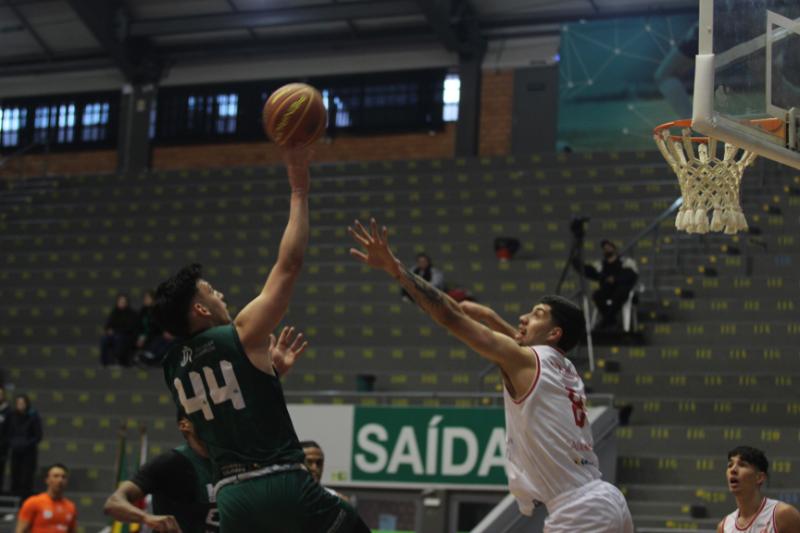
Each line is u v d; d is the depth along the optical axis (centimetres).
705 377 1789
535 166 2708
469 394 1606
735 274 2105
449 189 2697
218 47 3166
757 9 771
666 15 2772
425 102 3027
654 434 1667
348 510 546
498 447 1527
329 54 3123
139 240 2734
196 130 3212
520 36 2950
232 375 535
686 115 2714
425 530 1527
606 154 2661
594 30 2816
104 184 3067
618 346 1930
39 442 1897
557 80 2905
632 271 1939
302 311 2303
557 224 2405
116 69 3278
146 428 1998
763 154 762
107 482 1889
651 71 2758
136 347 2239
